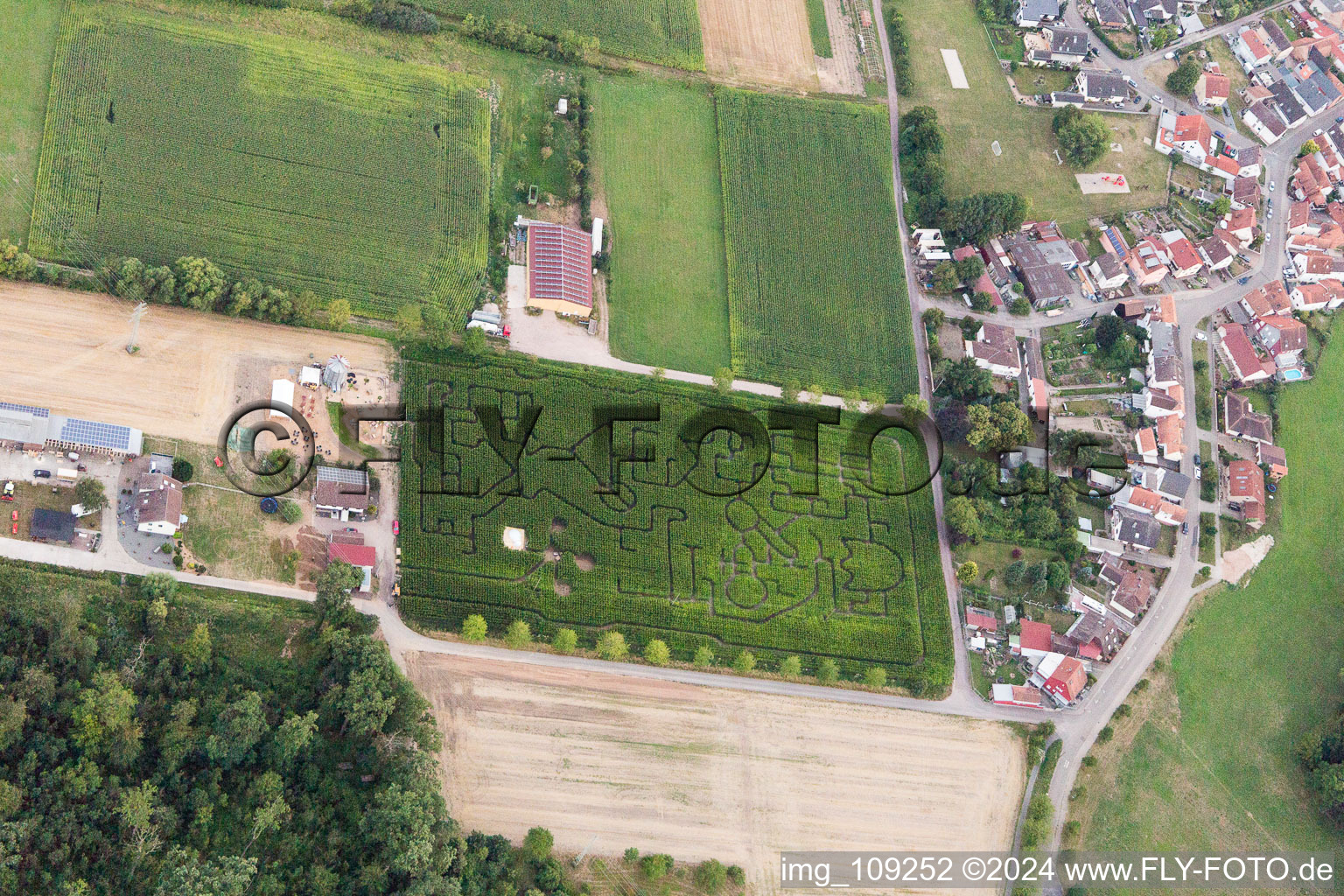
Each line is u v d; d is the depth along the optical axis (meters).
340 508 166.12
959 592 183.38
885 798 166.50
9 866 125.88
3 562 151.25
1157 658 184.75
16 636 143.00
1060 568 183.25
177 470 161.75
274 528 163.50
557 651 167.00
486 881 147.00
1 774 133.12
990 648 180.12
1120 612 186.62
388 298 183.00
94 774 135.00
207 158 185.12
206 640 148.88
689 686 168.62
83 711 136.25
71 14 188.38
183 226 179.38
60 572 152.50
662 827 159.25
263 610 157.38
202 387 169.38
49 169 177.75
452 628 165.00
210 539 160.50
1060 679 176.12
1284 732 183.50
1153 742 178.38
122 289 169.00
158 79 188.25
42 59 184.62
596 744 162.25
